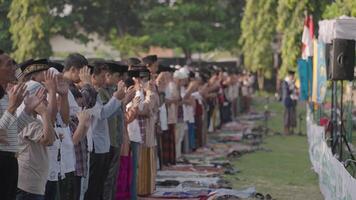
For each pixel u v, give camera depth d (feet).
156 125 51.65
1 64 27.02
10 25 132.87
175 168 61.11
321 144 53.26
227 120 108.99
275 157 71.56
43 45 130.52
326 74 59.67
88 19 193.67
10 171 27.89
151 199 47.03
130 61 46.62
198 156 70.59
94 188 38.42
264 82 196.34
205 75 85.92
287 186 53.78
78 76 36.06
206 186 51.90
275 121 117.91
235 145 81.46
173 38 192.13
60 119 32.37
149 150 47.85
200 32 195.83
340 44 51.19
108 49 215.92
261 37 160.86
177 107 62.80
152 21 198.18
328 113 83.66
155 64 51.06
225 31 198.80
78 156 35.19
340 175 37.45
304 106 143.74
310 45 75.56
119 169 42.78
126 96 40.09
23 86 27.17
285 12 97.66
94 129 37.86
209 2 195.93
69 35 186.19
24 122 28.68
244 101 134.72
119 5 194.59
